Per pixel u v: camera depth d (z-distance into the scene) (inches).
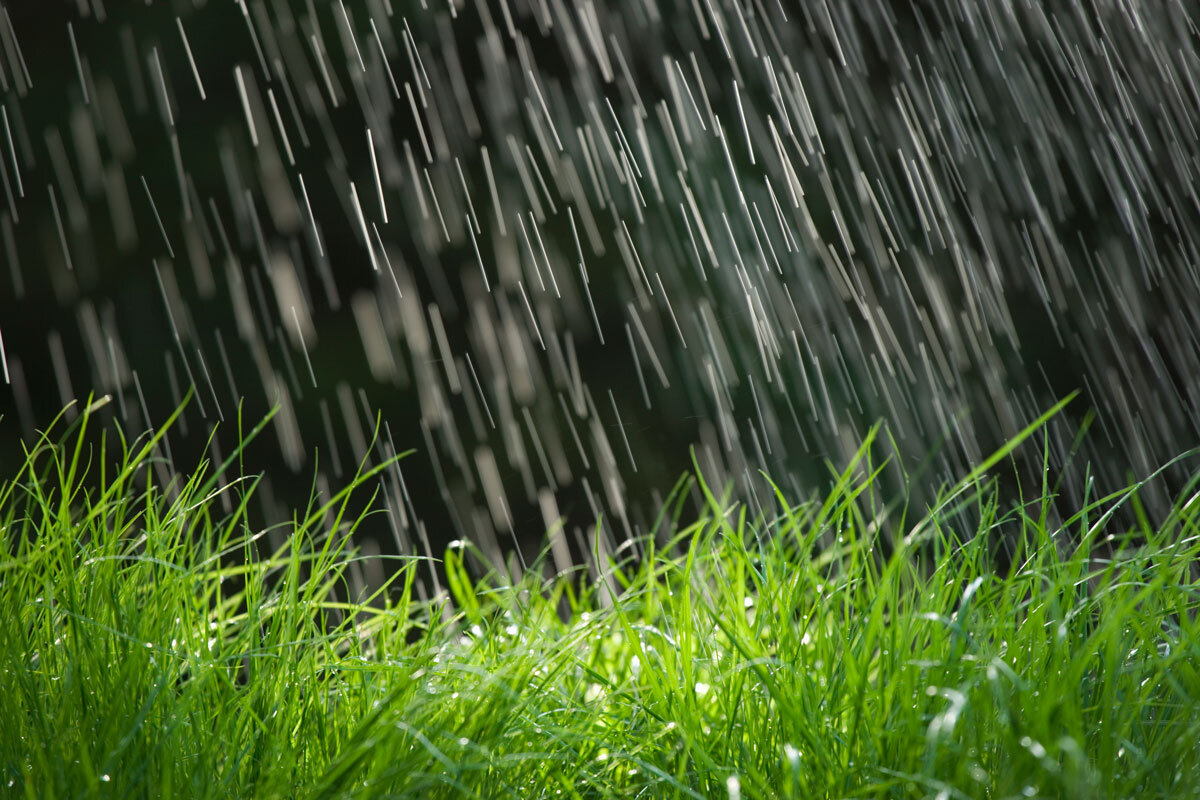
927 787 70.1
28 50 390.9
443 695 82.0
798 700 79.6
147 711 73.2
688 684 83.3
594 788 82.4
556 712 86.7
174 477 97.7
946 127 381.4
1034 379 359.3
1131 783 68.7
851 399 374.3
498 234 412.8
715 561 96.3
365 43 414.3
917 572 86.0
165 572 90.4
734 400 386.3
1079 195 356.2
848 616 85.4
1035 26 356.5
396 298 401.4
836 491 89.0
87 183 387.5
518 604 100.6
